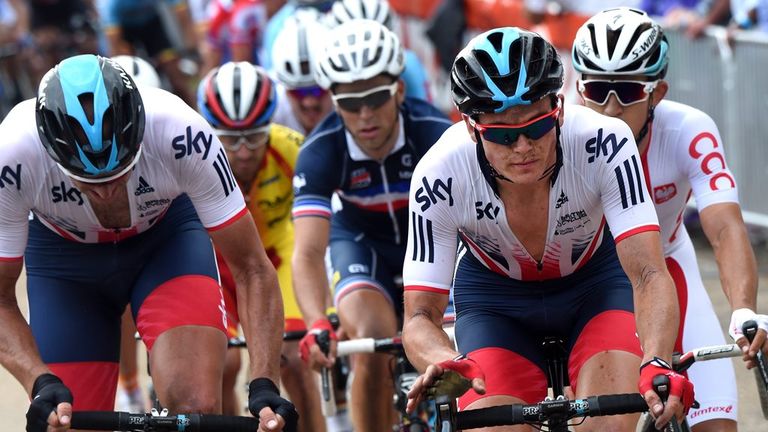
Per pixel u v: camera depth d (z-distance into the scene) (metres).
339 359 15.79
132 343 17.02
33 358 10.54
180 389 11.18
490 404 10.65
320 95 19.12
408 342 10.38
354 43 14.44
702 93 24.28
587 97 12.93
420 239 10.78
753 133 23.39
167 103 11.18
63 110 9.92
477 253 11.59
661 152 13.02
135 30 33.25
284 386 15.28
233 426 9.80
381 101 14.41
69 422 9.52
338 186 15.13
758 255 23.78
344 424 16.17
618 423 10.34
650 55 12.49
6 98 35.69
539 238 11.11
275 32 26.61
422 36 31.23
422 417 13.92
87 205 11.38
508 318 11.73
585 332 11.24
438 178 10.66
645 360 9.64
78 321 12.08
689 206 25.19
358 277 14.98
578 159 10.61
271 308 11.15
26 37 35.41
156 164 11.10
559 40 26.44
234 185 11.25
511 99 9.59
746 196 23.80
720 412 12.18
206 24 32.72
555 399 9.46
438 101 29.92
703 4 24.38
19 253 10.98
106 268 12.25
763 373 10.45
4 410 19.06
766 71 22.88
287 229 16.41
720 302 21.33
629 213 10.49
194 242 12.41
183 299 11.84
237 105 15.38
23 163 10.80
